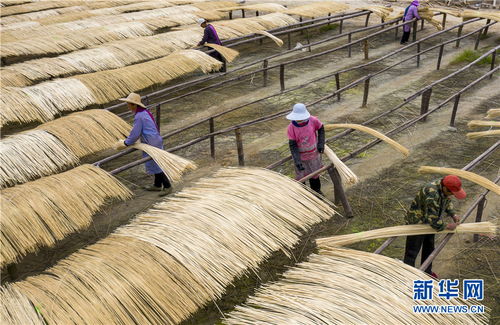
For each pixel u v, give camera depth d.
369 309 3.27
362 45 13.74
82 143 6.47
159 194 6.64
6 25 13.87
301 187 4.79
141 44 11.02
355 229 5.62
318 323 3.14
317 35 15.27
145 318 3.37
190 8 15.54
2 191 4.83
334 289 3.48
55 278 3.63
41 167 5.97
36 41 11.55
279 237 4.20
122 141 6.11
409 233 4.14
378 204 6.09
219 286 3.68
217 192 4.64
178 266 3.73
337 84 9.45
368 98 9.76
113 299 3.42
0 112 7.36
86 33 12.27
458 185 3.87
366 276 3.60
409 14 13.27
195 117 9.39
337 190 5.76
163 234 4.04
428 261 3.88
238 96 10.36
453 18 16.17
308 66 12.17
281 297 3.44
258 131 8.55
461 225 4.16
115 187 5.18
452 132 8.00
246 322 3.20
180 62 9.76
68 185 4.96
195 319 4.49
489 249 5.16
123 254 3.83
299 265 3.85
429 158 7.18
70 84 8.39
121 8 15.87
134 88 8.93
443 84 10.27
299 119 5.23
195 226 4.12
